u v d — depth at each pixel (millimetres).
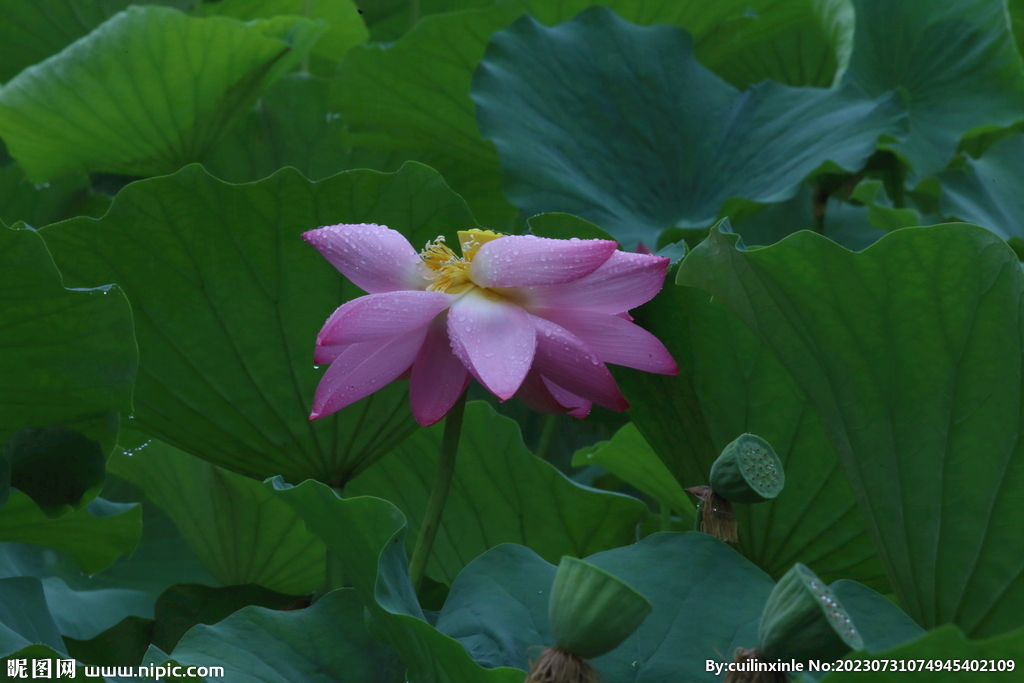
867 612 4461
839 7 6812
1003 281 4434
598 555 4508
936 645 4234
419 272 4441
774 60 8297
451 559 4891
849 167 5441
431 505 4508
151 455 4961
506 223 7516
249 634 4516
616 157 6008
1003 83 6891
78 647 4895
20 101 6297
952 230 4430
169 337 4645
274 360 4664
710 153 6277
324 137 7426
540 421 6707
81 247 4602
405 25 9234
